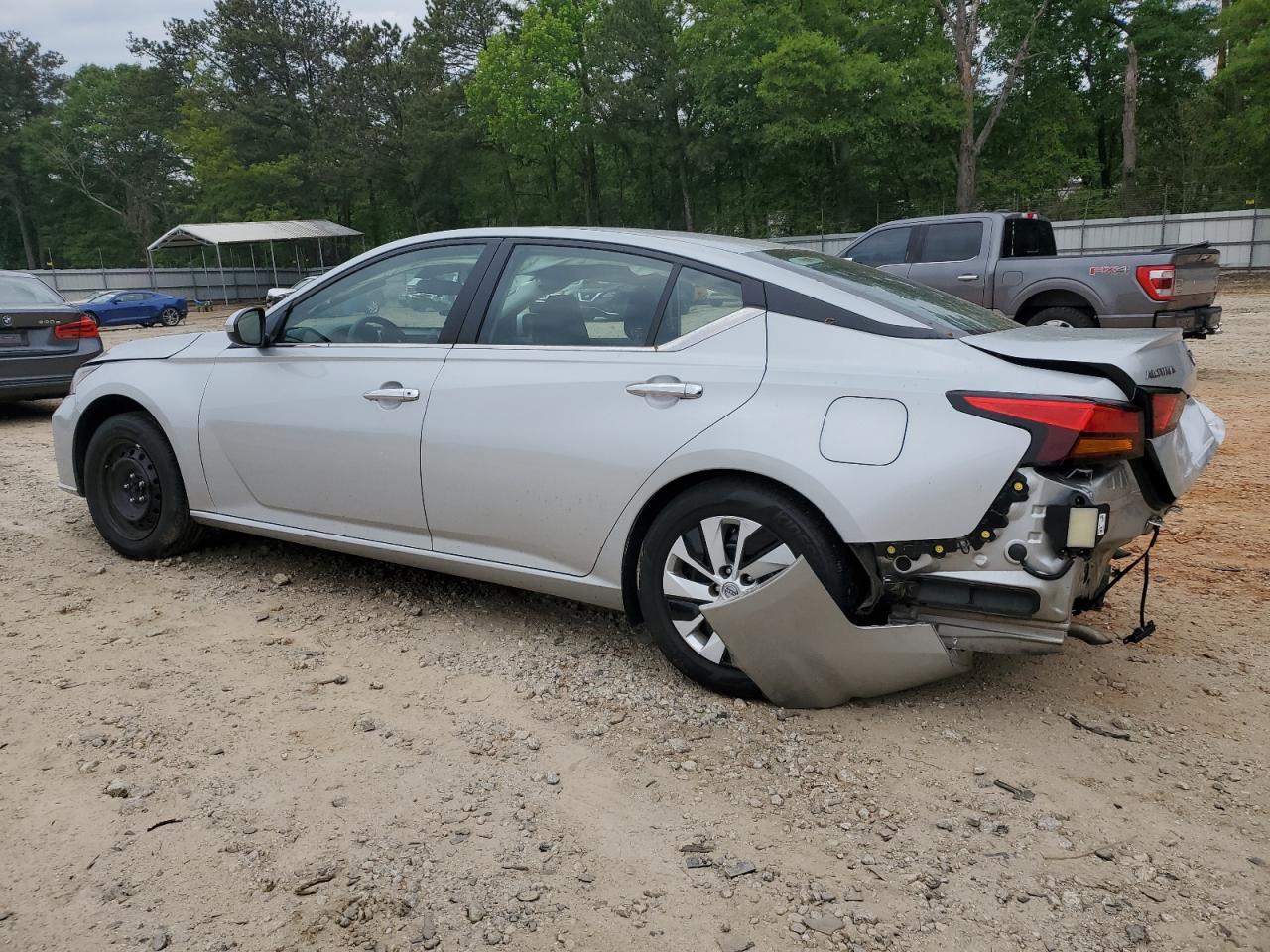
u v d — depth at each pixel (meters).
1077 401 2.75
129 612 4.22
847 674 3.13
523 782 2.86
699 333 3.36
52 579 4.64
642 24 47.34
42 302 10.02
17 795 2.76
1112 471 2.93
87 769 2.90
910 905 2.34
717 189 53.00
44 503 6.25
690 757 3.01
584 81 53.09
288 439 4.24
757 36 42.91
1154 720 3.26
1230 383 10.48
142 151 74.62
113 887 2.37
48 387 9.76
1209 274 10.97
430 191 60.97
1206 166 39.19
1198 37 41.66
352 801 2.75
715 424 3.19
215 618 4.15
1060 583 2.78
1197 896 2.38
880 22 40.03
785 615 3.08
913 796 2.80
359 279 4.22
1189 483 3.22
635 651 3.82
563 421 3.52
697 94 46.75
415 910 2.30
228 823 2.63
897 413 2.94
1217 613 4.22
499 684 3.52
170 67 73.06
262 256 62.47
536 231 3.86
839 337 3.14
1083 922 2.28
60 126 77.44
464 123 59.06
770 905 2.33
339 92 61.03
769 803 2.76
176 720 3.22
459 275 3.95
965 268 11.13
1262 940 2.23
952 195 42.97
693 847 2.56
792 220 46.50
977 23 37.84
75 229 81.38
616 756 3.02
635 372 3.41
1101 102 46.84
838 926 2.26
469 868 2.46
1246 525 5.51
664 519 3.32
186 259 77.50
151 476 4.80
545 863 2.49
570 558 3.59
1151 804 2.77
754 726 3.19
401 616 4.19
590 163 57.59
